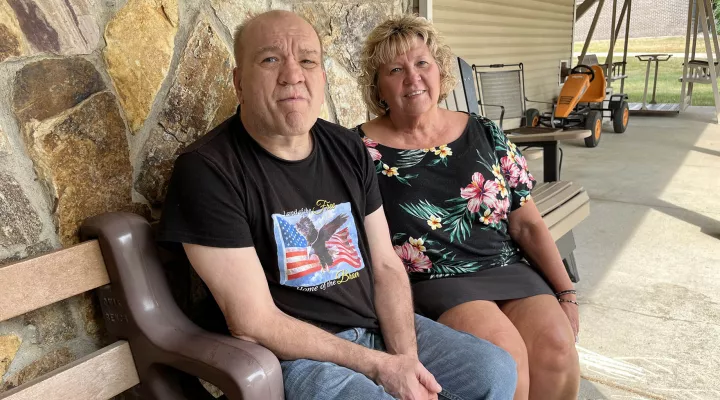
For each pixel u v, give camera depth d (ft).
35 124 4.16
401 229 5.76
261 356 3.79
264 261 4.49
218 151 4.28
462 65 11.74
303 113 4.42
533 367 5.30
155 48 5.02
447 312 5.43
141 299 4.19
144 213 5.05
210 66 5.57
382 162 5.85
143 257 4.25
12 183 4.08
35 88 4.16
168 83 5.17
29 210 4.18
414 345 4.83
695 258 10.48
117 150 4.75
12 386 4.24
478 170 5.84
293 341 4.17
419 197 5.76
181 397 4.31
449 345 4.81
